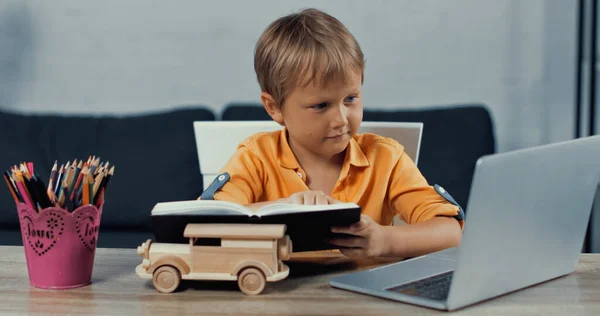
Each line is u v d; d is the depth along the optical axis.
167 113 2.50
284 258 0.91
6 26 2.85
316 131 1.12
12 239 2.27
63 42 2.85
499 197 0.80
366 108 2.55
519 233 0.86
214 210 0.89
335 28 1.12
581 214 0.98
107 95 2.87
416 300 0.85
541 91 2.74
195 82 2.85
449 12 2.75
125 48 2.85
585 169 0.94
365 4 2.77
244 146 1.29
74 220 0.93
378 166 1.29
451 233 1.12
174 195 2.38
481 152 2.38
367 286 0.91
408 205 1.25
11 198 2.39
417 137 1.32
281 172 1.27
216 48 2.83
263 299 0.88
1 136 2.46
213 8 2.82
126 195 2.37
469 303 0.85
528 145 2.76
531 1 2.71
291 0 2.79
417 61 2.78
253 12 2.81
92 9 2.84
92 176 0.96
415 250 1.08
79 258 0.94
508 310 0.83
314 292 0.91
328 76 1.07
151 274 0.92
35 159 2.42
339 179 1.26
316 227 0.96
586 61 2.69
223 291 0.92
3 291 0.93
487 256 0.83
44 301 0.88
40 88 2.87
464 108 2.46
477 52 2.75
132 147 2.42
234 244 0.90
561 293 0.91
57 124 2.49
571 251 1.00
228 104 2.64
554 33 2.71
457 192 2.34
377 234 1.03
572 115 2.73
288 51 1.10
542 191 0.87
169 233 0.94
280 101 1.14
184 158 2.41
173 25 2.83
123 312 0.83
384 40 2.78
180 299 0.88
